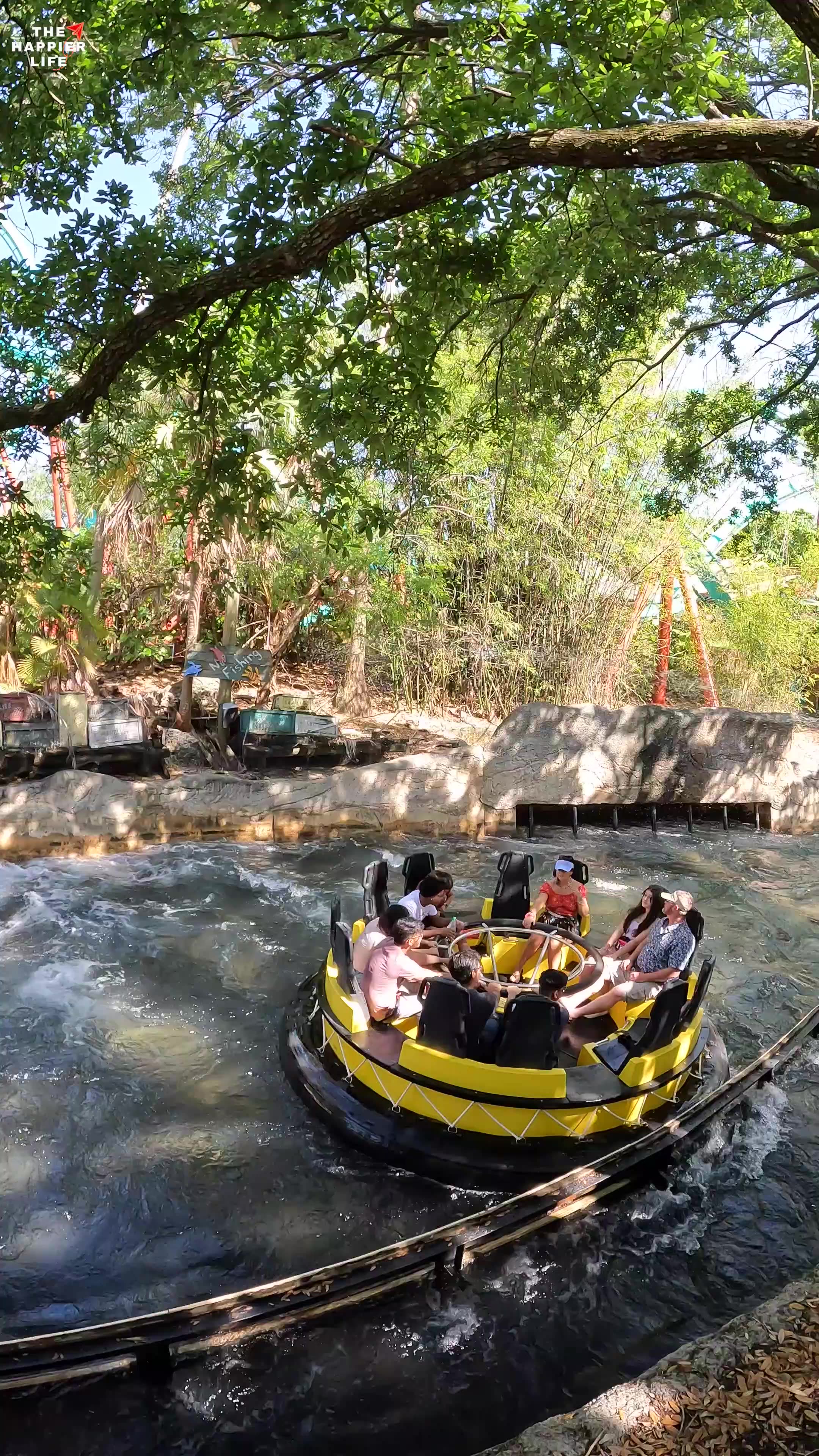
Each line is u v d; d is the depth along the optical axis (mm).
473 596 20641
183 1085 7379
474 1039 6480
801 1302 4344
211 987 9086
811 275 11164
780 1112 7473
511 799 15555
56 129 6715
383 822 14883
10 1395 4641
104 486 15656
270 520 7422
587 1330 5250
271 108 6430
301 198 6297
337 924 7539
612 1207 6160
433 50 6781
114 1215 5988
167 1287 5449
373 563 18297
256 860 13172
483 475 19641
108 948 9820
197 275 6875
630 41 5949
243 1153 6574
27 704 15320
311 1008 7945
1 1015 8297
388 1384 4844
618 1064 6707
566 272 9086
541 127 6586
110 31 6773
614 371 18812
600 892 12758
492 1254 5691
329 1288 5172
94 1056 7715
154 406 14680
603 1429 3645
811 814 17062
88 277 6562
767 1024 9031
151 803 13422
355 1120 6590
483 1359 5020
